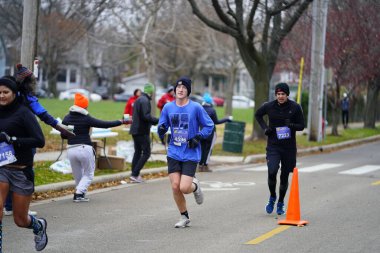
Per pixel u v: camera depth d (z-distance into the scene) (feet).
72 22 163.12
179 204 41.96
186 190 40.27
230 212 48.52
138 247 36.42
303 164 88.99
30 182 32.07
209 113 74.59
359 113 218.79
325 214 47.96
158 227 42.47
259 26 138.92
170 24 172.86
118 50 252.21
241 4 103.76
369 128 180.04
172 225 43.19
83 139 52.54
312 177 72.64
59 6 172.65
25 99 34.30
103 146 71.31
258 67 112.16
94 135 67.87
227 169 80.79
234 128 96.78
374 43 136.15
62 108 189.16
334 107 143.74
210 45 205.67
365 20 131.95
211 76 380.78
